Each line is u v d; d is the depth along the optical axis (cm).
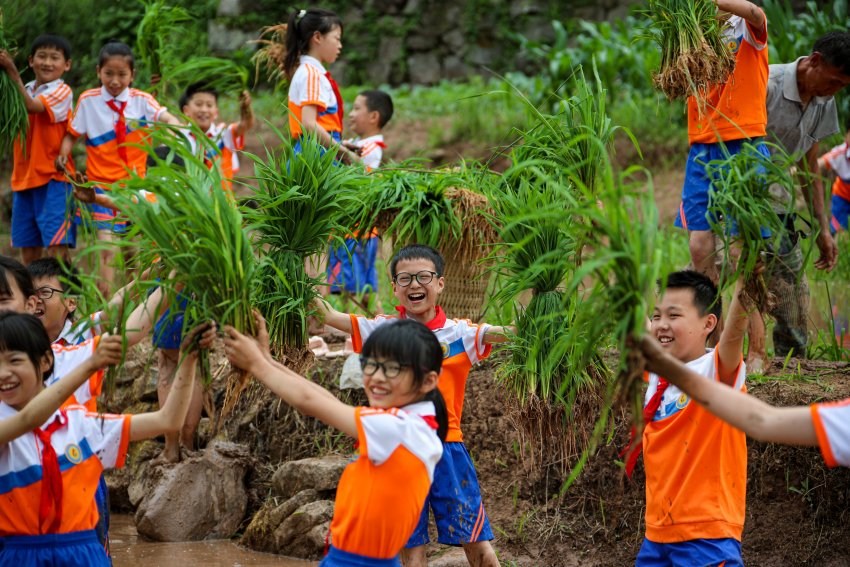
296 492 623
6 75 716
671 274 445
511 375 509
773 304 403
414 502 368
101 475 442
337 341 757
